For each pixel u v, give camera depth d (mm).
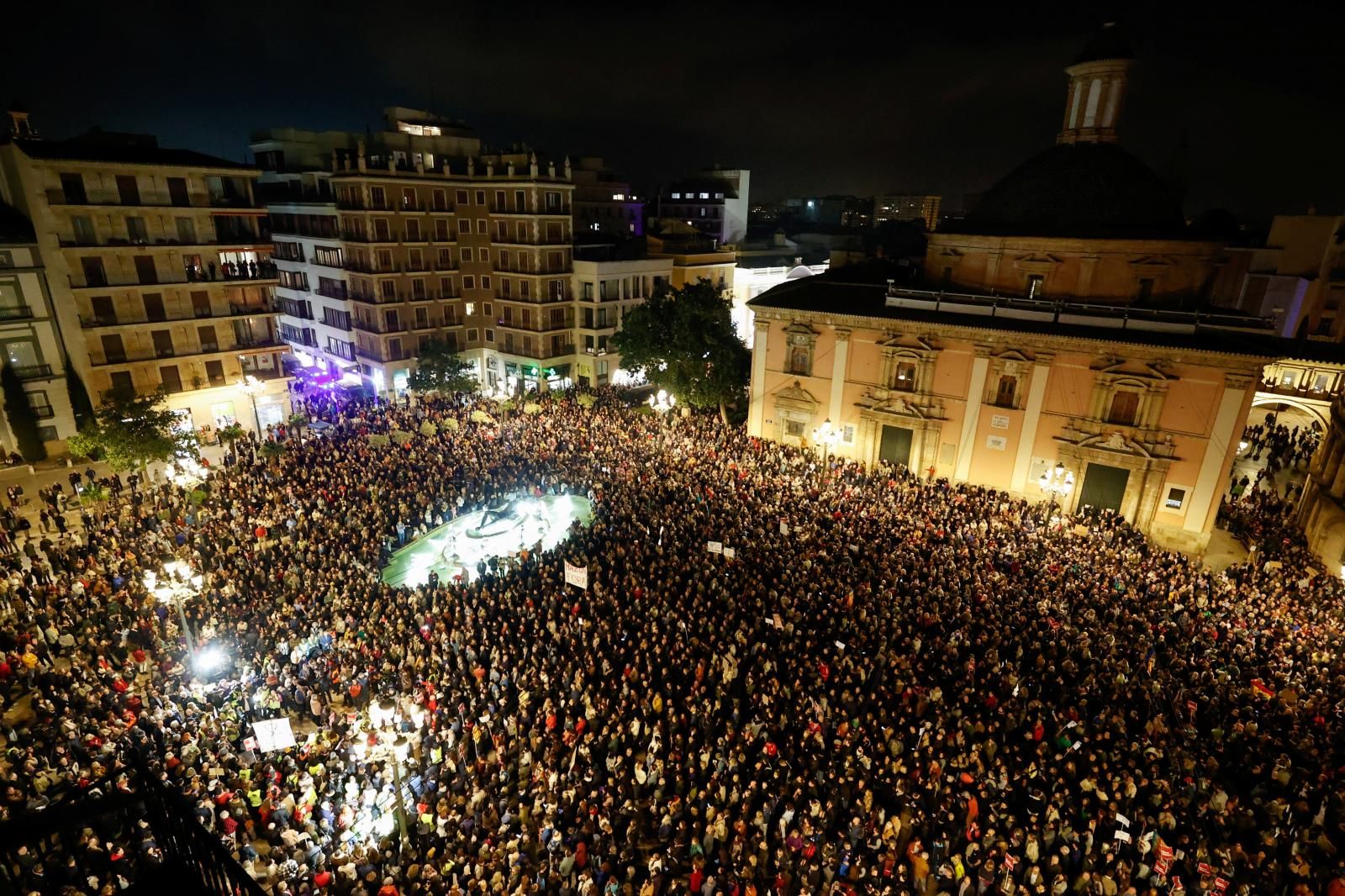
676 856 17172
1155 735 20562
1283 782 18969
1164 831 17328
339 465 38438
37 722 20344
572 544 31219
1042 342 38844
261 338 52375
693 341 50219
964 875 16656
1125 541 34812
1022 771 19469
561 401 54781
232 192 49844
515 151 67062
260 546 30453
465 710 21312
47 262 43312
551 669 23250
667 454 42000
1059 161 41938
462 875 16312
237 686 22234
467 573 32188
